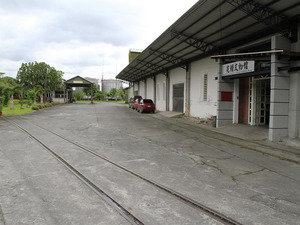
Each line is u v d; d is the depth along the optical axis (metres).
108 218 3.26
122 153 6.98
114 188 4.31
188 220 3.23
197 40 13.47
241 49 12.90
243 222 3.21
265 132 10.42
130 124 14.15
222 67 12.85
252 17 9.68
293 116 8.93
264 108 12.98
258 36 11.08
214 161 6.35
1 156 6.46
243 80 13.52
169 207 3.62
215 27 11.34
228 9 9.45
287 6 8.23
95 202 3.75
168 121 16.22
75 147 7.62
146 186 4.45
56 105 34.50
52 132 10.59
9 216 3.28
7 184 4.45
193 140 9.38
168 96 23.34
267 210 3.59
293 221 3.28
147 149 7.61
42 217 3.26
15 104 32.66
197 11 9.84
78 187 4.35
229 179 4.96
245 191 4.33
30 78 37.84
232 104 13.38
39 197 3.90
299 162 6.32
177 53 17.25
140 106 23.73
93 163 5.86
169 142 8.89
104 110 26.03
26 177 4.84
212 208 3.61
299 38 8.73
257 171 5.55
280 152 7.48
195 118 17.38
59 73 40.72
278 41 8.77
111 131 11.25
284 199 4.02
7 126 12.46
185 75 19.28
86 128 12.11
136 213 3.40
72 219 3.22
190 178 4.96
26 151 7.04
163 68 24.06
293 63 8.91
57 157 6.40
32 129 11.48
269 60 9.44
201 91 16.77
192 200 3.86
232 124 13.18
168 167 5.69
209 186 4.54
